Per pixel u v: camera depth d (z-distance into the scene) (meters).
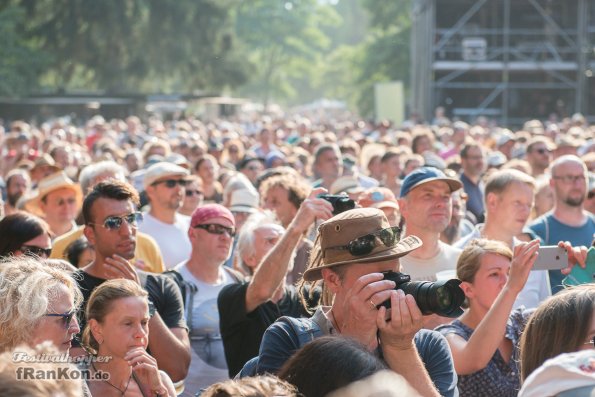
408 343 5.56
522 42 61.16
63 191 13.26
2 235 8.92
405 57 102.25
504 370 7.80
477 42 60.56
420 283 5.49
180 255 12.95
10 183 16.56
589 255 7.75
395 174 19.52
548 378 4.62
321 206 7.72
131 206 8.86
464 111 62.47
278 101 188.62
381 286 5.51
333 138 29.20
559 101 62.47
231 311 8.48
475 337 7.34
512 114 62.91
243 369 6.37
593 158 18.86
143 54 92.94
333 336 4.77
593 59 61.38
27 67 84.94
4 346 6.22
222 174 20.91
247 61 103.44
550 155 20.48
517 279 7.18
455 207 13.13
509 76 62.31
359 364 4.55
